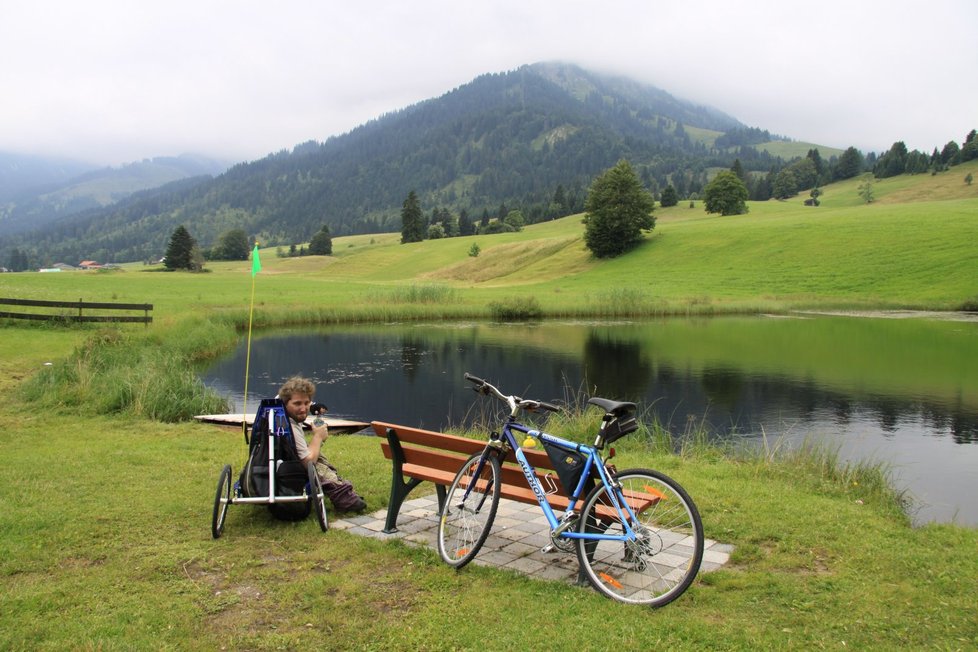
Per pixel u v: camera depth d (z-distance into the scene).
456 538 5.48
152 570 5.05
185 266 126.88
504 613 4.33
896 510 8.02
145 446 10.07
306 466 6.15
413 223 158.38
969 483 11.34
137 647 3.87
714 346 31.55
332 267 125.56
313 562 5.25
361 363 26.39
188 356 26.08
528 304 47.66
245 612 4.38
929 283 56.94
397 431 5.99
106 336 20.72
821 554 5.61
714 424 16.47
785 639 4.01
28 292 53.50
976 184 151.38
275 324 41.72
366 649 3.90
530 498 5.19
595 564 5.16
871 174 197.88
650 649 3.88
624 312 49.09
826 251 73.06
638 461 9.80
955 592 4.80
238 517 6.36
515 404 5.24
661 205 163.62
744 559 5.41
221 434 11.48
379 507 6.88
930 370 24.62
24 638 3.96
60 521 6.15
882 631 4.15
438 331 38.47
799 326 40.22
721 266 75.69
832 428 16.00
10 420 12.23
